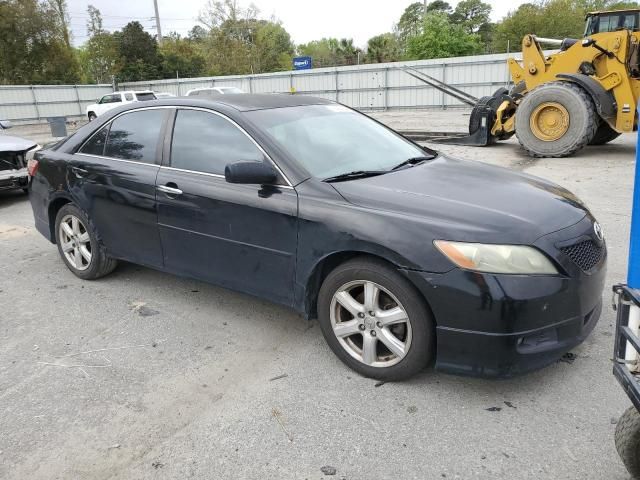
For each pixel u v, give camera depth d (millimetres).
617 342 2109
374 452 2621
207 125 3914
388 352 3203
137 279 4992
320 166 3553
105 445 2750
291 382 3240
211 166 3812
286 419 2895
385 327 3090
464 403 2965
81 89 37156
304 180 3377
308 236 3248
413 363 3012
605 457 2516
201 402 3084
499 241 2773
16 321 4230
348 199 3193
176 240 4008
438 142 13297
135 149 4316
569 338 2883
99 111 26078
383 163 3820
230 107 3883
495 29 61094
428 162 3990
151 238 4191
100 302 4516
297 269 3354
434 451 2607
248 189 3547
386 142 4172
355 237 3039
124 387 3266
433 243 2836
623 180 8406
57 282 5012
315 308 3469
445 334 2852
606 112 10055
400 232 2918
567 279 2807
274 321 4066
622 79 10070
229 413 2971
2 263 5656
